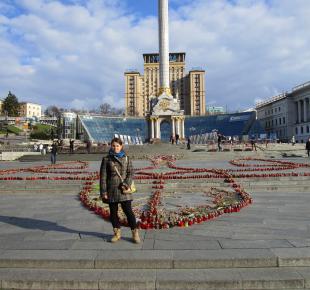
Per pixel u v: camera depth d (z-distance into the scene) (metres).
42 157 48.94
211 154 45.56
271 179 19.42
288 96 118.12
